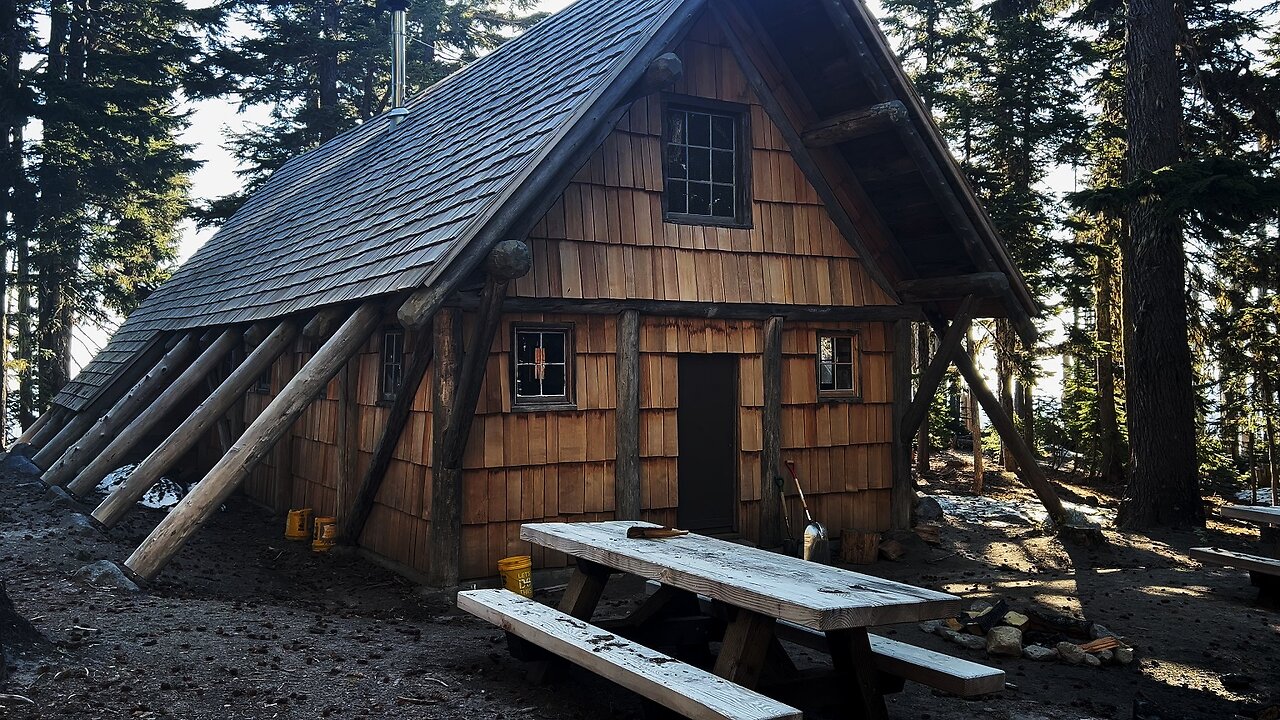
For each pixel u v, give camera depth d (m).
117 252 23.77
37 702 4.23
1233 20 15.23
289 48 24.20
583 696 4.98
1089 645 6.71
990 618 7.11
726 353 10.04
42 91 20.28
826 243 10.75
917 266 11.35
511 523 8.74
